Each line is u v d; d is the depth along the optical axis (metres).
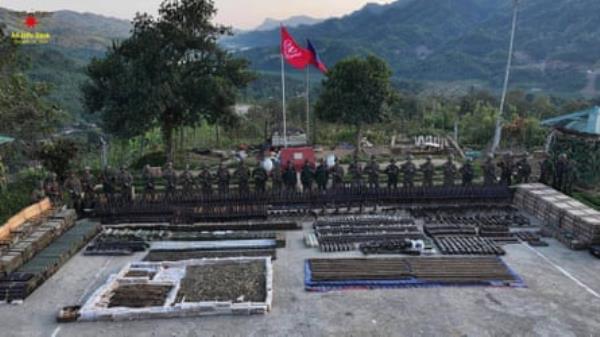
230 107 33.59
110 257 16.89
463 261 16.02
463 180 22.55
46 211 19.67
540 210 20.11
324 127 48.19
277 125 50.34
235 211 20.48
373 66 33.97
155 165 32.88
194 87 30.33
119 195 21.80
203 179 22.16
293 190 22.05
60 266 15.96
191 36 30.95
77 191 21.17
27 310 13.21
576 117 26.34
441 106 58.25
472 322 12.44
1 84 27.39
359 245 17.42
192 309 12.80
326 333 12.00
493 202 22.22
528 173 22.97
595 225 16.77
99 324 12.51
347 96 33.41
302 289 14.34
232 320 12.62
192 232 19.02
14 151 27.33
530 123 38.97
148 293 13.80
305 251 17.28
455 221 19.75
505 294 13.93
